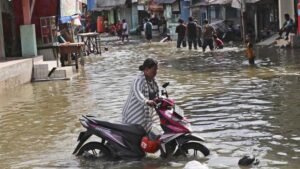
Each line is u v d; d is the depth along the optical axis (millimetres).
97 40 34875
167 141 8188
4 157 9039
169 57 27203
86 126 8484
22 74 19125
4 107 14172
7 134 10836
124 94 15086
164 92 8664
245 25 34719
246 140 9102
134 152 8367
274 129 9734
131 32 64625
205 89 15055
